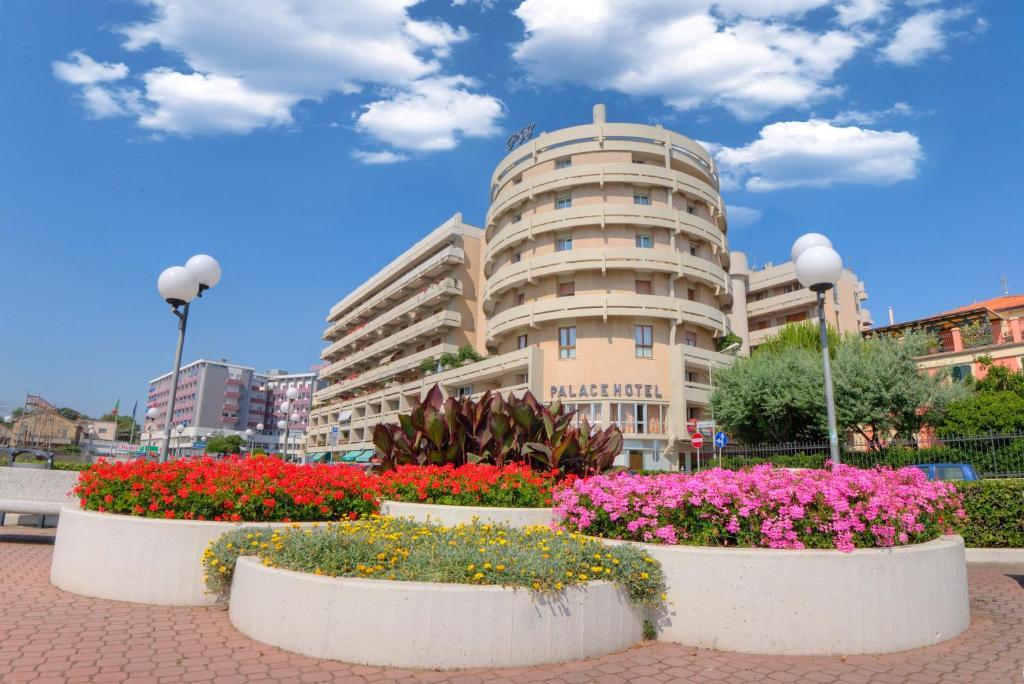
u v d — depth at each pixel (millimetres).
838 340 30656
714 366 35406
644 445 33750
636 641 5465
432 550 5422
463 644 4656
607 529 6523
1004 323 34750
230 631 5406
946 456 15891
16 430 28719
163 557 6383
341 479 7945
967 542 11398
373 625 4672
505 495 8742
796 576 5355
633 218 36250
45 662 4438
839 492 5895
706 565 5496
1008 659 5172
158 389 141125
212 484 7043
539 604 4887
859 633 5305
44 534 11586
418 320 56156
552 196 38812
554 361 35719
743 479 6223
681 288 37125
